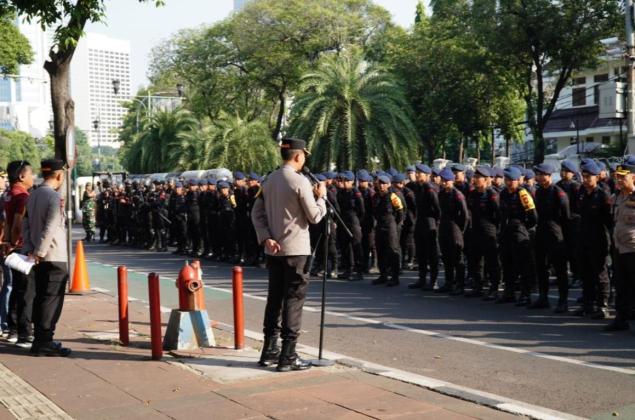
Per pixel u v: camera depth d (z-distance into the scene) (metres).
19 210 8.27
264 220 6.69
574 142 44.03
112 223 25.41
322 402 5.70
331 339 8.53
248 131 34.62
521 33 29.09
